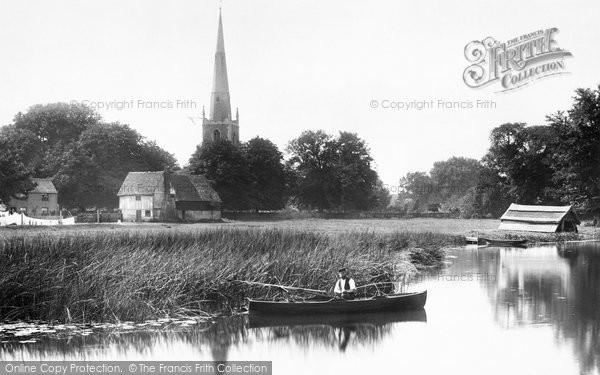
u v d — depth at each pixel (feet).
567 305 88.38
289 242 107.55
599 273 124.26
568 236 238.89
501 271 128.16
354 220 394.11
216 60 556.51
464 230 257.75
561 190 325.01
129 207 347.36
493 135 395.14
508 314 81.97
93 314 73.72
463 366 59.36
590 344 66.69
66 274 77.56
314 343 67.87
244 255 94.79
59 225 234.99
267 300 82.79
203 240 105.09
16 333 68.80
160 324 73.92
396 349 65.62
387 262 106.42
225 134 556.10
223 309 82.79
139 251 89.81
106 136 396.57
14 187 300.61
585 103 287.69
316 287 87.97
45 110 411.13
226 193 402.93
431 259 144.56
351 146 464.65
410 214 438.81
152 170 426.92
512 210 264.72
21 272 75.51
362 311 79.61
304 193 469.57
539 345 66.64
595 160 290.76
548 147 369.09
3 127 402.31
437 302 90.53
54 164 378.73
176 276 82.02
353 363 60.70
